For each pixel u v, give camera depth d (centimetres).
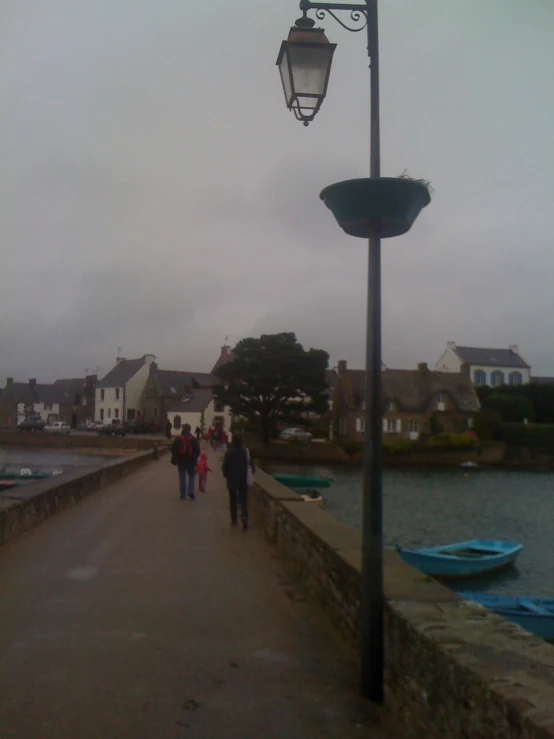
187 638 657
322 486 4928
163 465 3359
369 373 523
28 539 1159
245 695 526
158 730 467
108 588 838
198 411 9100
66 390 12106
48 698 513
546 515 4050
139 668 577
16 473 4128
